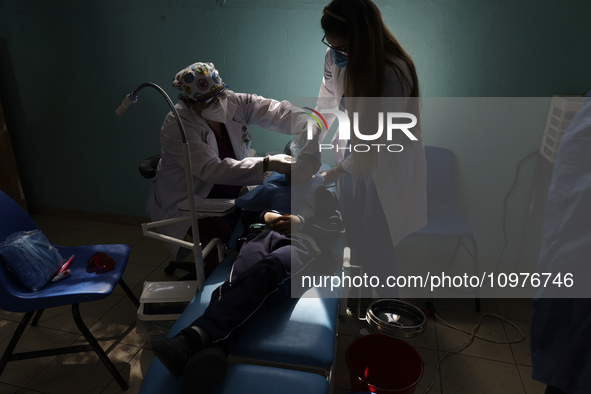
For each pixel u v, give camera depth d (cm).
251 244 149
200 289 144
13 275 152
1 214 165
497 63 205
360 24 136
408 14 205
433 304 216
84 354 178
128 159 283
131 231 293
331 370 119
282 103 196
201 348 112
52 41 259
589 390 113
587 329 112
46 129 288
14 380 163
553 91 203
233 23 227
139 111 265
